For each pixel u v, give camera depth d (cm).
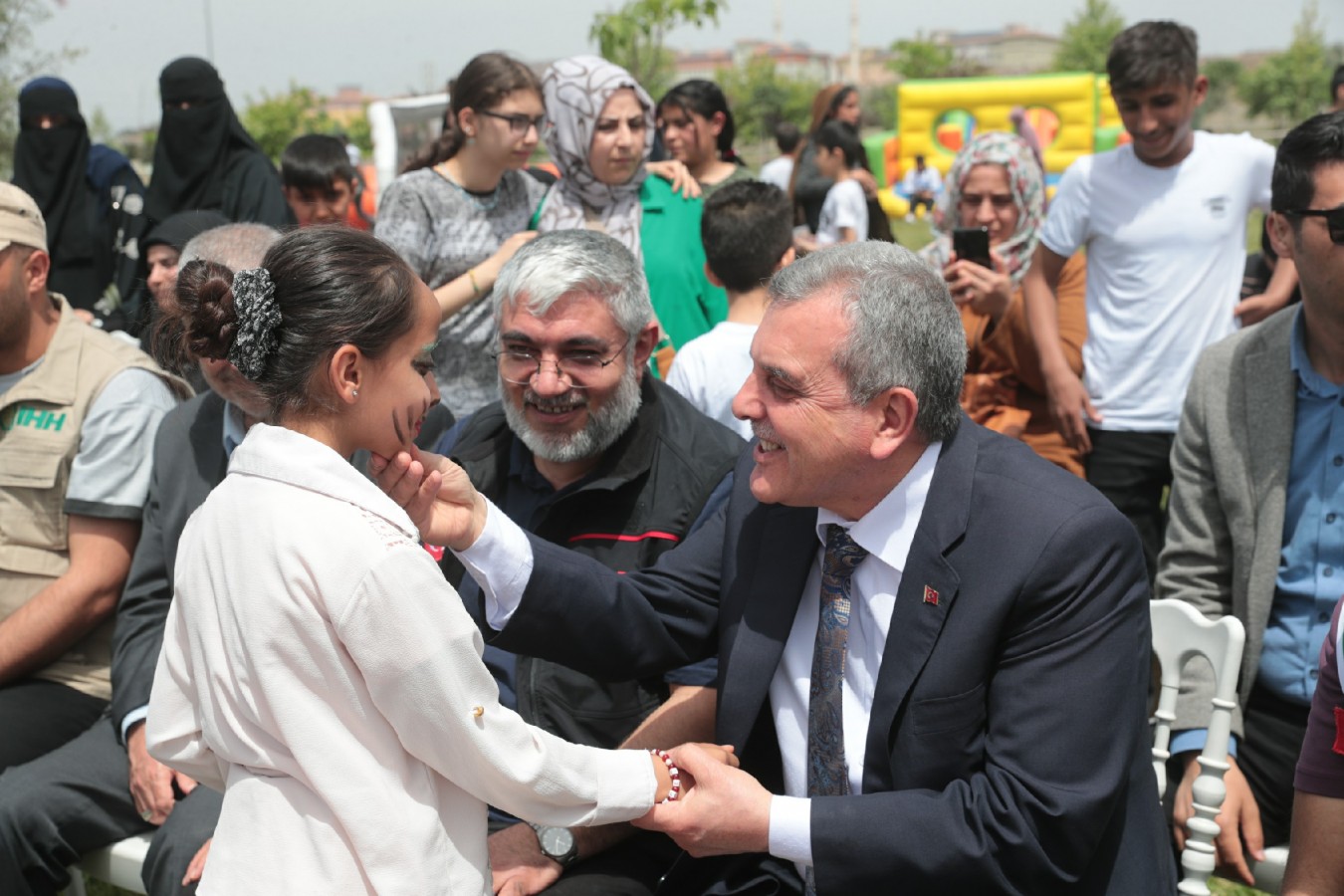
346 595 170
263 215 611
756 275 376
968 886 197
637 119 478
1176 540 303
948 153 2086
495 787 181
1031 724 197
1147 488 448
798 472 205
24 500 328
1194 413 299
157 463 312
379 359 184
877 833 198
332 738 172
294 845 175
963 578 203
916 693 204
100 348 333
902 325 196
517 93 436
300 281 179
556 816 191
